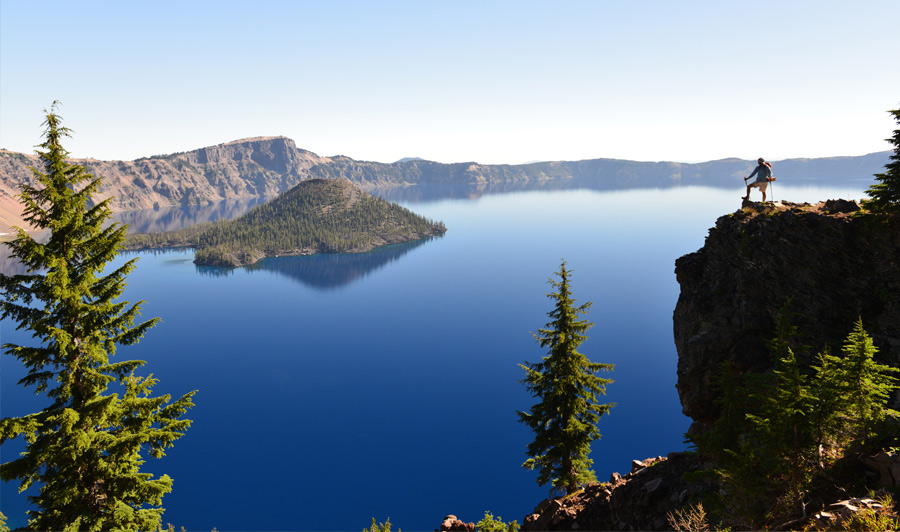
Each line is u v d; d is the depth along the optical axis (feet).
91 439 55.72
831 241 82.99
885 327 73.00
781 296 86.58
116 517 55.42
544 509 100.22
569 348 109.40
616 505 80.84
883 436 49.88
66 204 58.23
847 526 41.86
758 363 87.25
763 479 51.37
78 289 58.49
